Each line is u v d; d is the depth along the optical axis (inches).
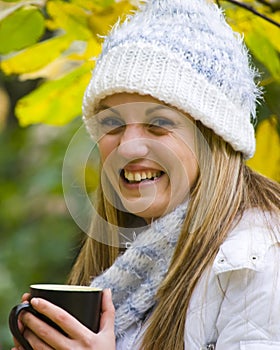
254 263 126.5
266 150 173.9
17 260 341.1
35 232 344.8
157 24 143.2
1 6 168.7
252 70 154.8
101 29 171.6
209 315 131.2
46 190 333.4
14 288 331.9
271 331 125.2
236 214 139.2
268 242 129.8
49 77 175.5
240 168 144.9
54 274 340.8
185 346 132.0
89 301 129.5
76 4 169.8
